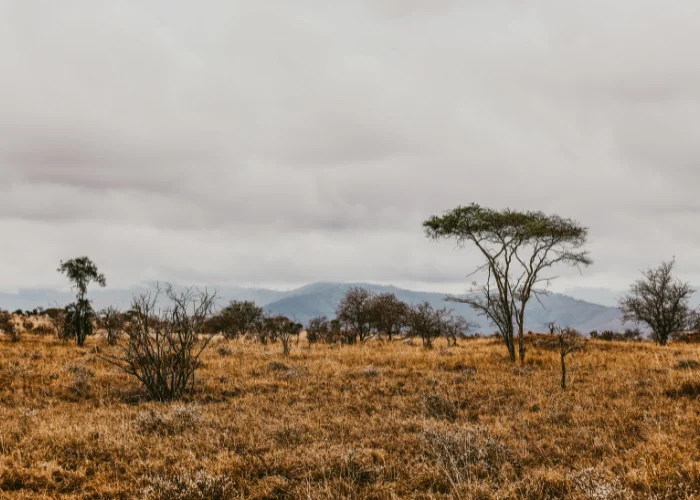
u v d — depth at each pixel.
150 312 11.69
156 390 11.09
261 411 9.87
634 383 11.82
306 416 9.44
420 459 6.93
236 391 12.03
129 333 12.84
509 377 13.71
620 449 7.22
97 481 6.00
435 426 8.16
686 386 10.78
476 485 5.59
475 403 10.66
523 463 6.85
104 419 8.89
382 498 5.71
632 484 5.62
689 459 6.21
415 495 5.73
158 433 8.07
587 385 12.16
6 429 7.88
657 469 5.90
